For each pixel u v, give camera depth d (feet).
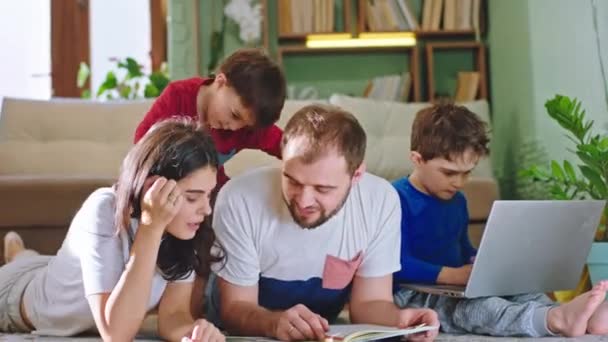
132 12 14.40
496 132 11.94
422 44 12.97
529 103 9.98
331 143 4.33
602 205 5.36
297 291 5.21
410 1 12.87
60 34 14.26
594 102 7.81
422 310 4.57
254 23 12.66
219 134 6.35
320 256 5.07
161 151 4.33
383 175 10.86
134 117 10.97
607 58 7.42
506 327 5.00
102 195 4.68
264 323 4.61
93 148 10.69
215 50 12.85
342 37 12.57
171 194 4.16
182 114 6.42
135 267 4.18
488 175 10.37
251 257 5.00
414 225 5.77
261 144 6.59
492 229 4.83
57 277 5.08
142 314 4.22
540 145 9.50
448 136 5.58
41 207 8.79
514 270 5.15
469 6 12.59
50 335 5.15
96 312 4.39
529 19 9.93
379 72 13.10
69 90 14.30
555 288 5.56
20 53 14.21
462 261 6.29
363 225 5.08
